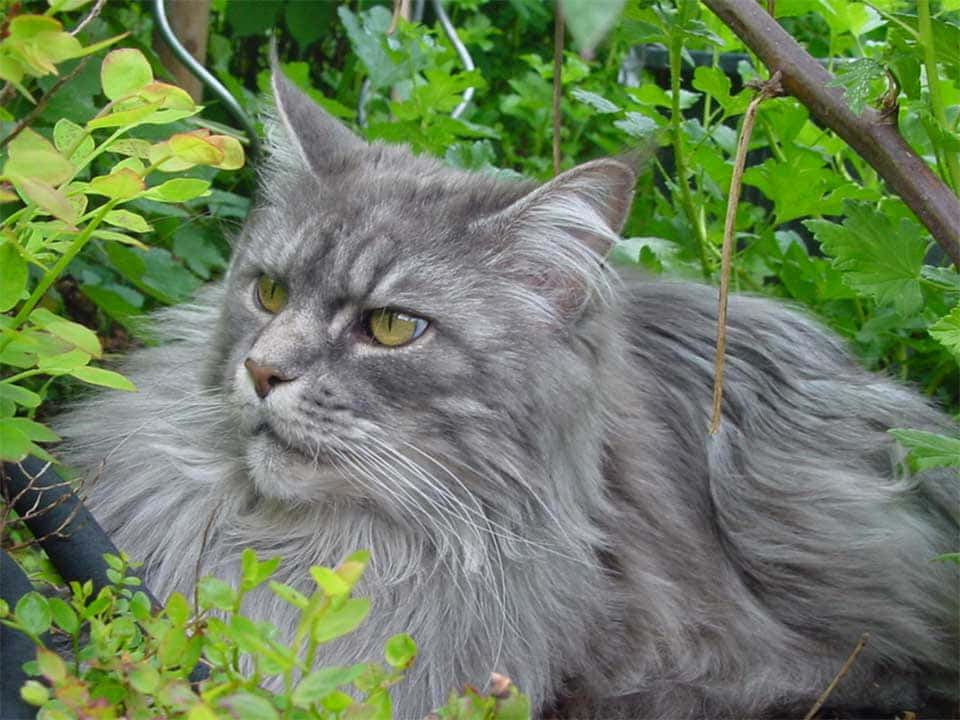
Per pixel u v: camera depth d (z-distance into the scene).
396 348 0.71
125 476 0.76
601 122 1.30
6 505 0.62
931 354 0.95
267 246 0.75
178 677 0.54
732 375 0.82
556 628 0.73
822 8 0.90
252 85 1.21
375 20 1.06
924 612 0.82
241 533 0.73
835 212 0.92
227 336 0.75
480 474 0.72
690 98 0.97
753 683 0.78
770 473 0.81
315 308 0.72
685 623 0.78
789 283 0.95
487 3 1.43
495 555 0.72
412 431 0.71
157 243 0.92
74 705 0.52
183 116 0.58
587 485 0.74
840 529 0.81
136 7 1.03
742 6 0.66
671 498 0.79
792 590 0.81
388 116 1.10
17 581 0.59
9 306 0.57
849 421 0.83
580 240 0.73
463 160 0.94
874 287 0.72
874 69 0.66
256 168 0.85
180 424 0.75
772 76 0.66
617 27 0.83
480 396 0.71
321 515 0.73
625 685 0.76
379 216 0.73
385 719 0.53
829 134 0.95
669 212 0.99
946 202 0.65
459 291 0.72
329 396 0.70
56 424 0.81
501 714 0.55
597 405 0.75
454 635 0.72
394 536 0.73
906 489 0.82
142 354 0.80
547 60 1.48
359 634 0.71
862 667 0.81
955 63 0.68
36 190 0.54
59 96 0.83
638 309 0.83
